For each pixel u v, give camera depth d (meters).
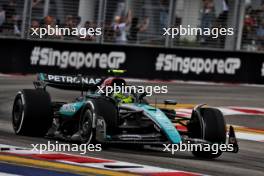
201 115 36.25
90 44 87.19
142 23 90.25
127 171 29.08
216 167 32.81
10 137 38.91
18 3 87.69
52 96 67.00
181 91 76.62
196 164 33.25
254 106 69.75
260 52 89.38
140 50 88.12
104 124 34.41
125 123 37.12
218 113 36.41
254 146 45.06
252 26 90.75
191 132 37.31
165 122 35.31
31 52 86.12
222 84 87.06
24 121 39.06
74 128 39.47
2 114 53.34
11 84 73.44
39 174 26.95
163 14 90.31
